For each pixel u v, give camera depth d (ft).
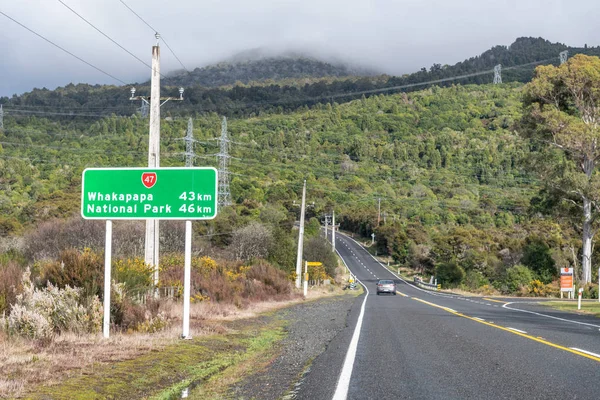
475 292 226.79
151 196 47.21
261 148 479.41
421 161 513.86
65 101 564.71
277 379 32.71
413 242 358.43
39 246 164.55
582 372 32.42
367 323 66.39
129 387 30.12
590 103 192.85
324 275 254.88
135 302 58.85
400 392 27.37
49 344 39.45
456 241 283.79
